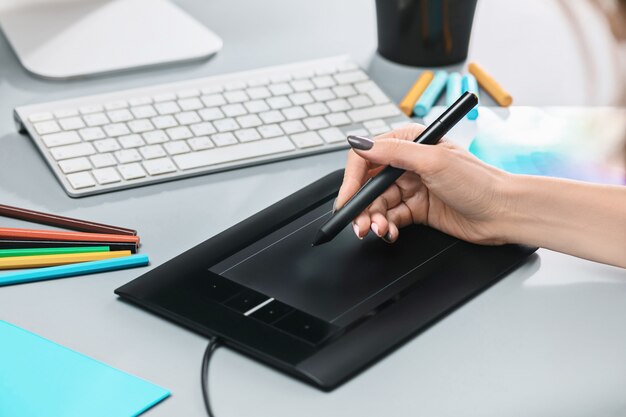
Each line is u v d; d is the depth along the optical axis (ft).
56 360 1.96
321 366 1.94
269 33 3.76
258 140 2.90
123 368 1.97
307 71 3.33
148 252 2.40
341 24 3.90
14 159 2.79
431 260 2.36
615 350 2.09
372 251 2.38
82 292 2.22
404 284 2.25
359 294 2.20
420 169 2.34
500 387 1.96
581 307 2.23
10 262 2.28
